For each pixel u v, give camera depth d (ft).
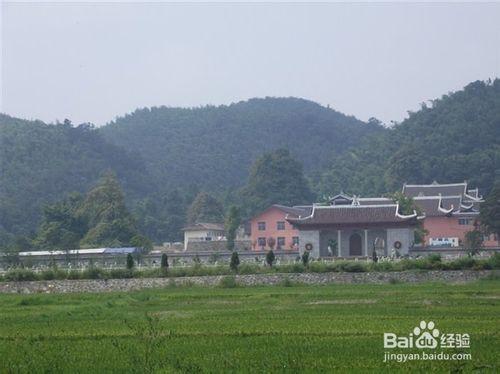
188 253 472.85
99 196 539.70
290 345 150.00
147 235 654.53
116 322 192.95
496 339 152.05
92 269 332.60
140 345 153.69
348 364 129.59
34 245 501.56
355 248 441.68
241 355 140.15
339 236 441.27
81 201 558.56
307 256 350.84
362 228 436.76
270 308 219.61
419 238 483.51
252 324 182.09
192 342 156.66
